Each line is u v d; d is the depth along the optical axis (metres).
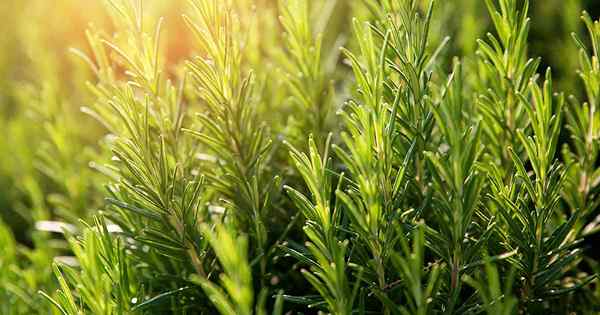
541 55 0.91
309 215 0.60
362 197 0.58
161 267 0.68
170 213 0.63
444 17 0.87
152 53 0.66
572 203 0.68
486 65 0.67
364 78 0.58
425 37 0.61
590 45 0.88
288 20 0.71
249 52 0.80
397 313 0.58
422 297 0.56
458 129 0.56
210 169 0.72
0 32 1.27
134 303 0.64
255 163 0.68
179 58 0.95
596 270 0.71
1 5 1.31
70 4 1.12
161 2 0.83
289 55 0.89
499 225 0.63
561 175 0.62
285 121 0.81
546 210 0.62
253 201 0.65
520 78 0.66
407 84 0.61
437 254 0.63
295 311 0.69
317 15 0.87
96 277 0.62
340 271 0.56
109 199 0.63
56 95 1.02
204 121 0.66
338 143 0.76
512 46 0.65
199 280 0.54
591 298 0.69
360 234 0.59
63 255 0.87
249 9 0.81
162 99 0.70
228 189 0.68
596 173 0.68
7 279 0.75
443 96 0.63
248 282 0.52
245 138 0.67
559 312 0.68
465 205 0.57
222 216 0.67
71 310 0.62
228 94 0.65
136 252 0.67
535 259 0.61
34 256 0.77
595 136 0.67
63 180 0.85
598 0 0.90
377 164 0.58
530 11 0.93
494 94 0.66
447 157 0.59
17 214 1.01
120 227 0.69
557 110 0.61
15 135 1.04
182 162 0.68
